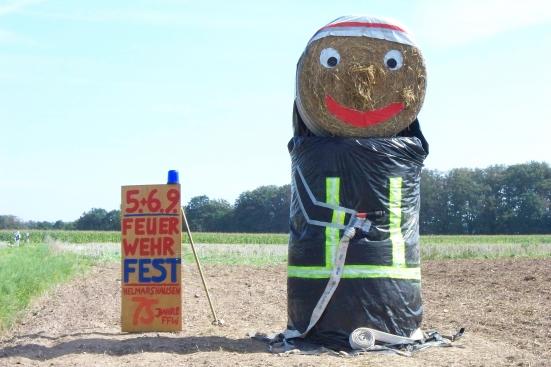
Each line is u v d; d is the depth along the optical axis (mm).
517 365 8312
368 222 9156
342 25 9195
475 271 21359
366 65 9141
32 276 15531
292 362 8320
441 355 8844
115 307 14219
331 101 9195
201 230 90938
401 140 9352
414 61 9258
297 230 9406
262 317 12891
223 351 9203
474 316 12453
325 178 9258
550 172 83188
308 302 9172
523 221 81562
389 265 9133
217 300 15430
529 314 12562
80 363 8461
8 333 11297
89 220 100000
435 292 16312
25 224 103750
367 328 8992
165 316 10922
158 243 10961
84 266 23562
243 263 27438
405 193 9375
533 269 21484
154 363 8398
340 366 8078
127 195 11055
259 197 90000
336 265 9055
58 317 12828
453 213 83125
